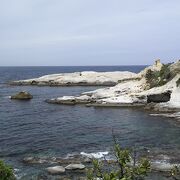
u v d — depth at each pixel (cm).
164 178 2812
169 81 8056
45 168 3170
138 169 1071
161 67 8969
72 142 4278
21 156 3612
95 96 8650
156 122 5769
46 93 11169
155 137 4569
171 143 4203
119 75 15075
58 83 14100
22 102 8919
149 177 2834
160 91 7669
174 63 8625
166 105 7112
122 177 1044
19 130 5112
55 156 3603
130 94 8088
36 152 3775
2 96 10431
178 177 2462
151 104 7325
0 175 1608
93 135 4734
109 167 2928
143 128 5253
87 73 15462
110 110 7281
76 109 7512
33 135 4728
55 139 4462
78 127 5397
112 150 3784
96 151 3800
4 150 3862
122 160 1086
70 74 15675
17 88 13200
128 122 5831
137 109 7344
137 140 4388
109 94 8638
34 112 7131
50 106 8069
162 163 3241
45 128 5300
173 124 5553
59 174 2988
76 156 3584
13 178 1705
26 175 2966
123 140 4394
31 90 12269
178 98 7225
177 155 3603
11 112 7150
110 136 4659
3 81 17600
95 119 6209
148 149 3884
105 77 14600
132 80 9650
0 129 5191
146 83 8825
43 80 14762
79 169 3091
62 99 8550
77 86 13688
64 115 6706
